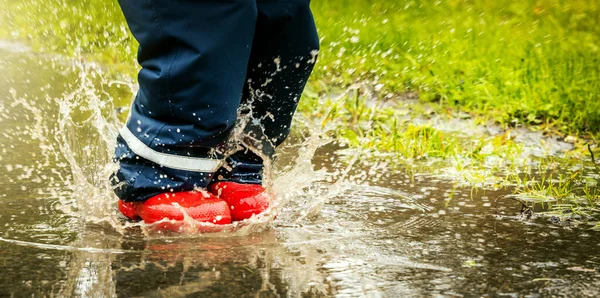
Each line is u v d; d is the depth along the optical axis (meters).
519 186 2.67
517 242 2.25
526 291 2.02
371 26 5.52
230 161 2.36
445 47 4.70
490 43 4.80
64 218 2.33
